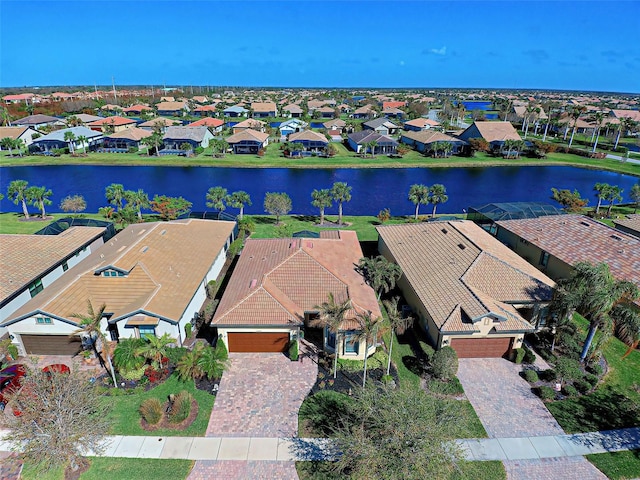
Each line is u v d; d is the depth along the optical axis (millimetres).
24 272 35031
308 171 97562
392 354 30594
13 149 110500
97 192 77938
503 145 113500
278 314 29469
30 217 60125
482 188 85312
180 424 24094
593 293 27172
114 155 106875
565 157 113562
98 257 36219
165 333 28797
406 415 18203
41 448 18750
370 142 109875
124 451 22391
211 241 41844
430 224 44562
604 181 92000
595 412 25781
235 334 29750
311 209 70250
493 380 28344
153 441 23000
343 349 29750
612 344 32250
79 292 31203
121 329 29672
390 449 17453
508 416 25281
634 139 139750
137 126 143125
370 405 19594
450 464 18250
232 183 85750
